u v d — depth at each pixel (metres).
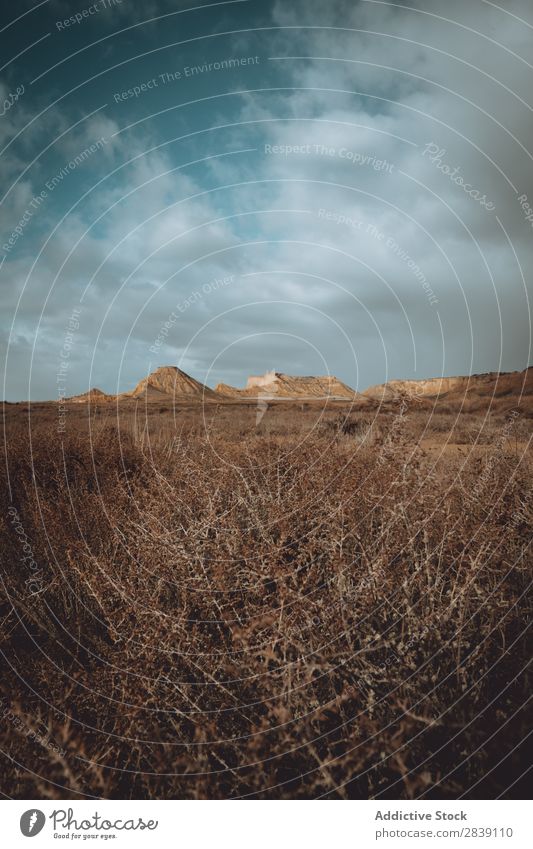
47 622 2.70
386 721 1.71
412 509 2.63
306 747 1.65
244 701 1.84
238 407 17.67
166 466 5.27
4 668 2.41
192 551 2.43
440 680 1.85
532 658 1.93
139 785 1.84
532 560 2.49
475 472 3.37
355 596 2.04
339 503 2.70
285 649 1.84
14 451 5.40
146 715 1.85
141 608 2.16
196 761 1.62
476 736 1.62
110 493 4.13
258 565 2.29
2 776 1.76
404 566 2.29
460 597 1.98
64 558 3.11
